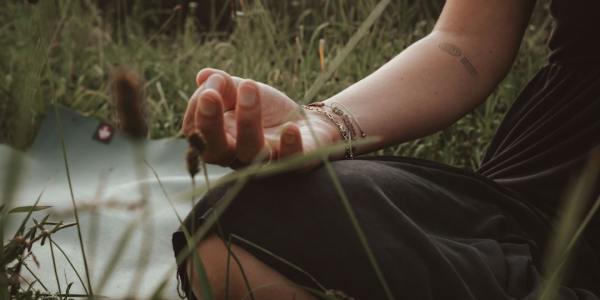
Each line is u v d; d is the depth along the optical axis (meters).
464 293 1.07
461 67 1.31
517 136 1.40
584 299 1.13
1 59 2.92
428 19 3.55
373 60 2.85
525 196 1.29
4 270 1.11
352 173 1.11
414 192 1.16
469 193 1.24
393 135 1.26
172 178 2.10
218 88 1.04
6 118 2.25
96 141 2.33
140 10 4.17
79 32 3.23
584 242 1.22
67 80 2.96
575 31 1.31
